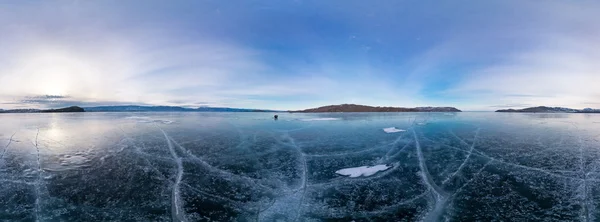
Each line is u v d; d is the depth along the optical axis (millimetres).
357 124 19438
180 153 9414
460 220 4551
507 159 8523
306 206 5160
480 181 6492
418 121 21828
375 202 5336
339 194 5758
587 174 6859
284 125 18797
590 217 4582
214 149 10164
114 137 12750
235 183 6387
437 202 5301
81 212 4809
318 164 8141
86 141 11609
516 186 6105
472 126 17625
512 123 19516
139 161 8273
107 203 5188
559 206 5027
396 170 7492
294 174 7145
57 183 6262
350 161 8508
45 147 10281
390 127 17344
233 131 15336
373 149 10273
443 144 11156
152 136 13117
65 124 18625
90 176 6793
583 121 21078
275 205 5191
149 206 5070
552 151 9586
